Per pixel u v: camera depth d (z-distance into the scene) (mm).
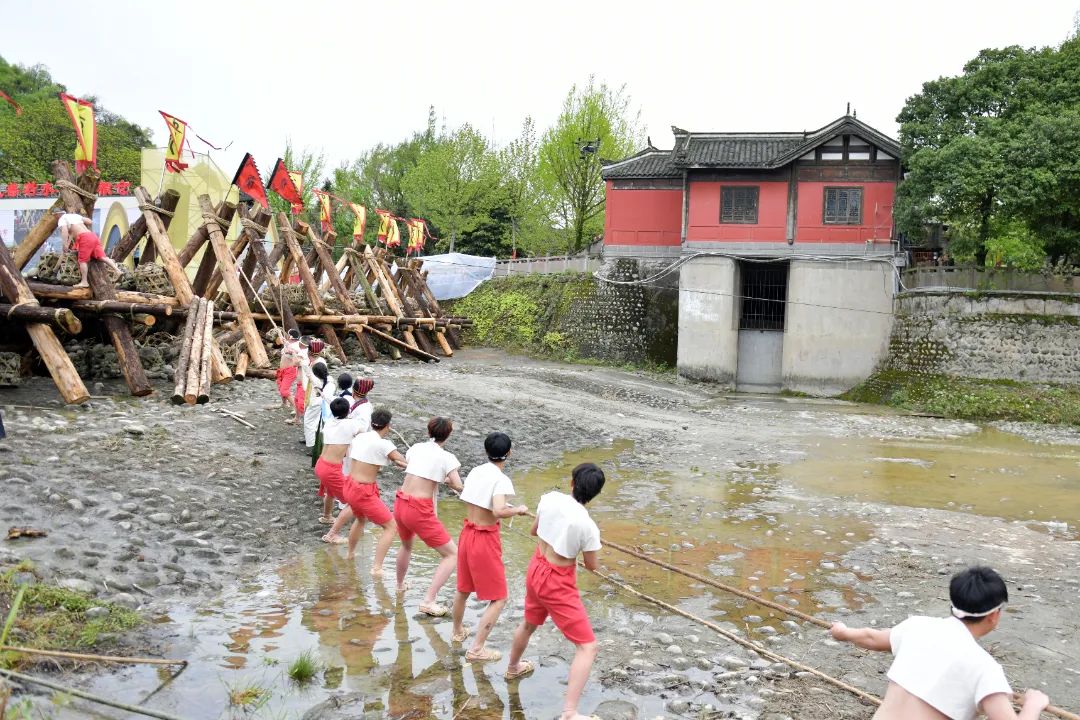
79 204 13766
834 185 28969
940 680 3340
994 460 16578
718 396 28453
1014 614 7516
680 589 8078
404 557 7512
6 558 6527
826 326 28984
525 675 5871
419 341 31406
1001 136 24203
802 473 14727
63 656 5203
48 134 41812
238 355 16906
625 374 30469
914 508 11992
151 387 13586
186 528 8508
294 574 8016
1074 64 25000
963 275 26375
